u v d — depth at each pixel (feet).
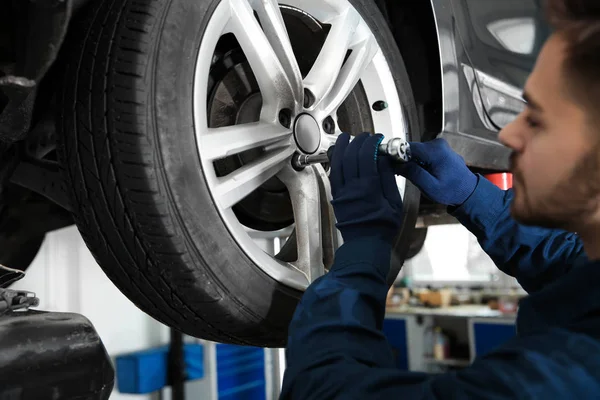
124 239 2.33
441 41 3.86
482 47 4.42
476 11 4.40
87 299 6.81
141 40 2.27
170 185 2.27
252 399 8.95
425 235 6.17
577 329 1.20
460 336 12.90
